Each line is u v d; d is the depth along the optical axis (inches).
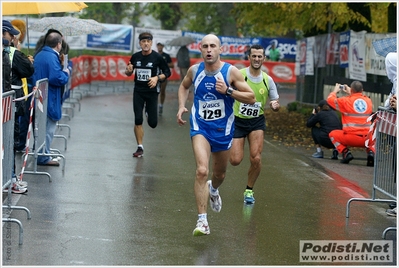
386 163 478.9
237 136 520.7
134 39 1811.0
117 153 741.9
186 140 869.8
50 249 381.7
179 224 451.8
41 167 632.4
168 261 370.0
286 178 642.8
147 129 967.6
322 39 1289.4
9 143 422.6
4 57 463.8
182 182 595.8
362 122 748.0
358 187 614.5
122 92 1665.8
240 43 2076.8
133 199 520.7
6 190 513.3
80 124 982.4
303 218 484.7
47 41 638.5
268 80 518.9
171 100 1523.1
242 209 504.1
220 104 415.2
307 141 949.8
